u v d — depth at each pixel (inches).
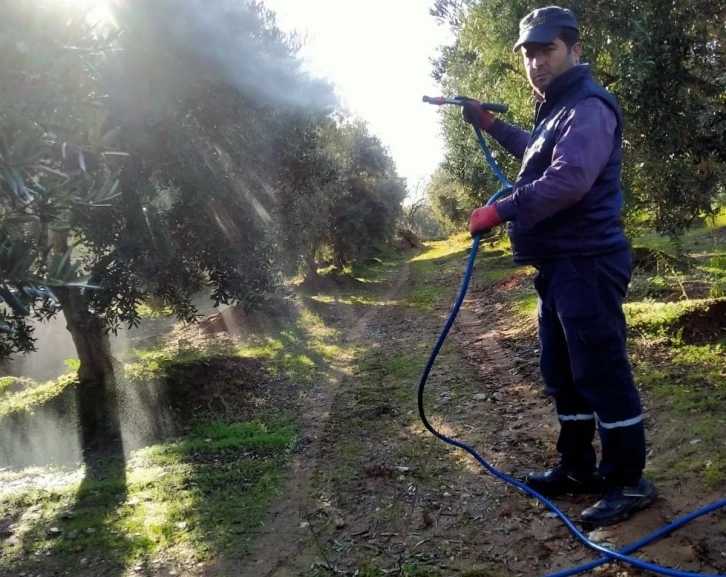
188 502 156.9
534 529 118.2
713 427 145.1
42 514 161.3
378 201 983.0
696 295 298.5
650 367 203.3
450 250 1433.3
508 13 245.8
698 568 96.7
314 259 871.7
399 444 177.9
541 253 111.5
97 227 214.2
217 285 253.4
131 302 233.9
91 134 91.7
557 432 169.0
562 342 120.1
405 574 108.4
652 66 206.5
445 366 274.1
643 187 247.3
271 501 150.6
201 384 281.1
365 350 353.7
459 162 388.8
